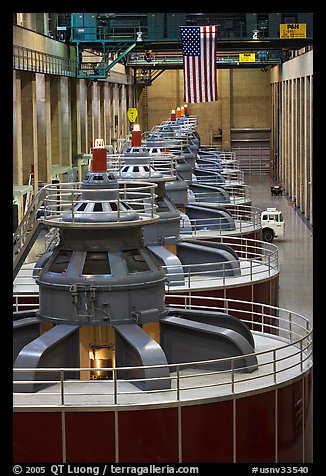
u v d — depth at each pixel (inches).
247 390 722.2
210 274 1177.4
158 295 787.4
